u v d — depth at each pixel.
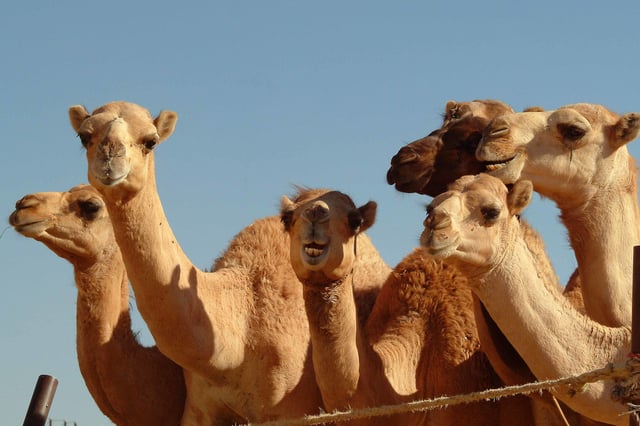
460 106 15.09
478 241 11.38
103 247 14.43
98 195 14.34
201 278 13.21
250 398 13.45
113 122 12.05
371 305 15.13
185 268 12.96
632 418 9.69
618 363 11.45
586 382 9.62
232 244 14.46
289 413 13.36
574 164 13.07
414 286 14.14
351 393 12.15
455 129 13.88
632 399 9.97
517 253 11.65
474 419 13.45
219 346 13.09
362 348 12.46
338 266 12.00
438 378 13.48
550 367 11.45
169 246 12.67
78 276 14.44
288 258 14.07
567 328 11.55
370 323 14.34
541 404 13.08
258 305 13.62
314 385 13.46
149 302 12.55
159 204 12.59
